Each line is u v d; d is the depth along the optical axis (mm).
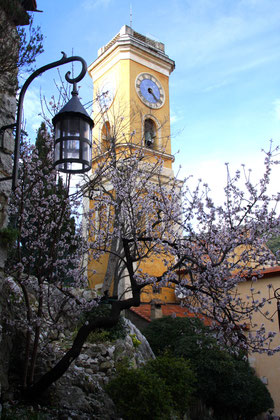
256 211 10625
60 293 11117
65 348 11438
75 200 11609
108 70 28156
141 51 27969
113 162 14438
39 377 9289
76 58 5984
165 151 26047
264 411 17469
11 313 9633
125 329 13633
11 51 6000
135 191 16219
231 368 15320
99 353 12000
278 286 19656
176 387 11109
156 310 19672
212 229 10633
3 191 5816
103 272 23281
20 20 6289
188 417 13789
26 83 5684
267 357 19500
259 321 19781
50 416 8281
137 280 11445
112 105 26031
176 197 14188
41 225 10430
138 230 14641
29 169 10359
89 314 13227
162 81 28719
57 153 6281
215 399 15594
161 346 16922
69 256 11734
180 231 14766
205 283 9617
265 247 10836
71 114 6289
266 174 10898
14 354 9359
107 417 9547
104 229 14586
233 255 10703
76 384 10086
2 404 7910
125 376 10047
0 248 5586
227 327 9281
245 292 20609
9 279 10789
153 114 26891
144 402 9500
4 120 6062
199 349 15539
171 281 9938
